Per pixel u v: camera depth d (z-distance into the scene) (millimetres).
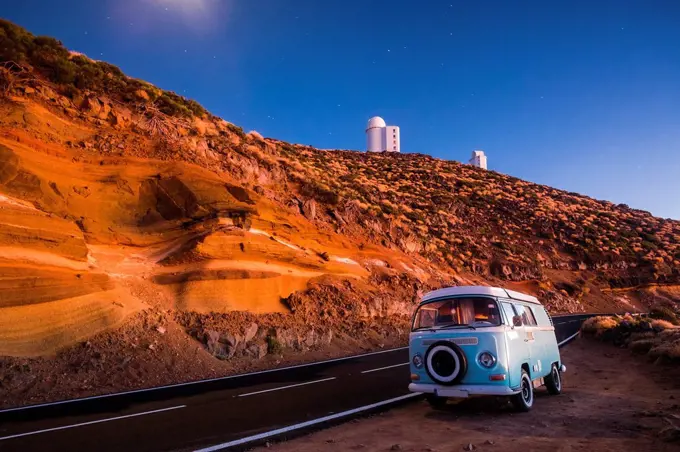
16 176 18828
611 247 65875
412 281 33000
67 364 13523
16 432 7887
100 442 7133
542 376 10422
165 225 22656
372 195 52219
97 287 16516
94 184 22234
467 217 66062
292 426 8055
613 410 8828
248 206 25078
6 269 14328
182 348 16172
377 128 111062
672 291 60906
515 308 9773
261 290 21797
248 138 39281
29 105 22562
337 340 22016
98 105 26109
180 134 29344
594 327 23844
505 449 6375
